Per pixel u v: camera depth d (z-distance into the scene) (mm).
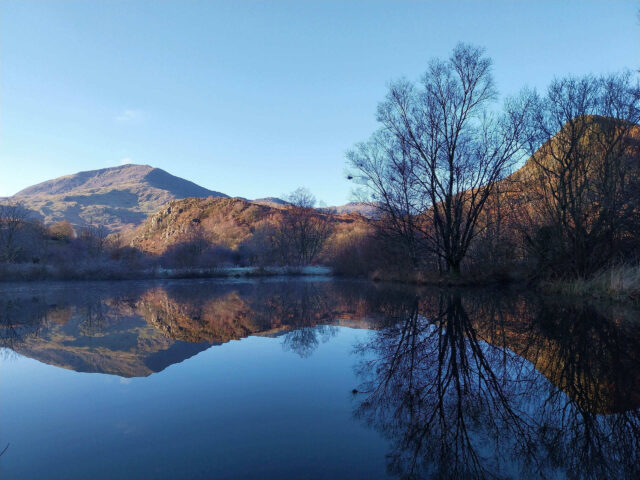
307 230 57594
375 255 31812
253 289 23328
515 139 19359
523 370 5793
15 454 3191
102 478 2814
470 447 3354
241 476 2834
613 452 3295
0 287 25203
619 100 15305
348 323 10266
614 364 6090
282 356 6695
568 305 12703
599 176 15641
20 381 5293
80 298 18125
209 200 110938
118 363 6270
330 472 2891
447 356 6637
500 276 20859
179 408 4254
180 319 11195
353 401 4469
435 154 21062
